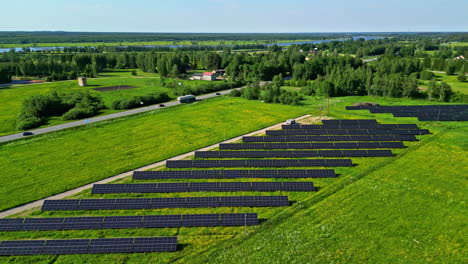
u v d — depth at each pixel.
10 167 58.94
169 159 64.06
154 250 36.12
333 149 67.38
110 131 81.75
